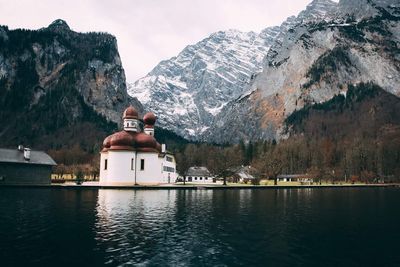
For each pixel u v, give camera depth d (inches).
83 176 7347.4
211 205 3038.9
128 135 5944.9
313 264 1337.4
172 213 2470.5
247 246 1571.1
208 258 1387.8
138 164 5900.6
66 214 2316.7
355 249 1549.0
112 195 3897.6
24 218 2143.2
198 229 1908.2
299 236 1786.4
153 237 1696.6
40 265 1259.2
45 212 2400.3
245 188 6225.4
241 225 2055.9
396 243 1660.9
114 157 5787.4
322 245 1611.7
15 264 1264.8
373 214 2650.1
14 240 1585.9
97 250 1454.2
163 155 6328.7
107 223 2018.9
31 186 4955.7
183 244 1581.0
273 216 2447.1
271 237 1752.0
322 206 3201.3
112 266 1269.7
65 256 1366.9
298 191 5743.1
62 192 4249.5
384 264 1347.2
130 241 1609.3
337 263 1353.3
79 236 1678.2
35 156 5403.5
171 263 1321.4
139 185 5639.8
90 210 2524.6
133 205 2898.6
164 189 5398.6
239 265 1314.0
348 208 3073.3
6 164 5044.3
